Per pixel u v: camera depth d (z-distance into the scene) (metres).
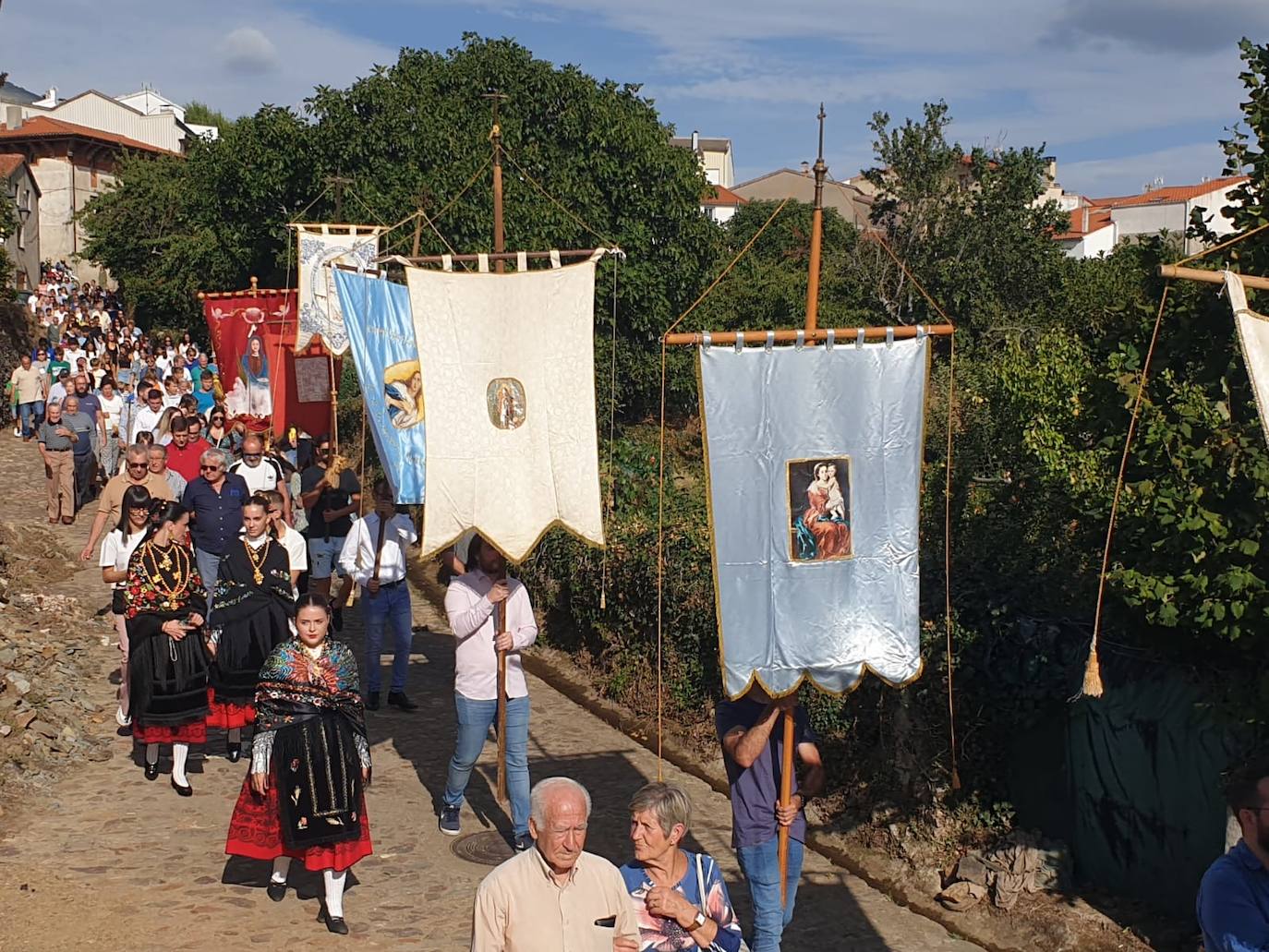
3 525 16.05
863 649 6.11
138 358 27.95
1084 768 7.45
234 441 17.39
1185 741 6.75
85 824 8.02
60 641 11.80
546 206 27.25
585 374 8.24
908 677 6.14
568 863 4.46
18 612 12.27
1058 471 9.52
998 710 8.09
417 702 11.20
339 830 6.67
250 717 9.04
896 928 7.21
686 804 4.83
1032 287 34.97
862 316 34.34
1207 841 6.65
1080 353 11.67
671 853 4.87
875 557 6.16
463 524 7.93
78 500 19.52
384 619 10.89
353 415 24.97
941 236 35.62
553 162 28.17
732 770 6.02
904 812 8.40
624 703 11.45
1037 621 8.05
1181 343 7.11
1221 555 6.32
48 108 71.62
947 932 7.19
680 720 10.78
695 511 12.30
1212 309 7.01
